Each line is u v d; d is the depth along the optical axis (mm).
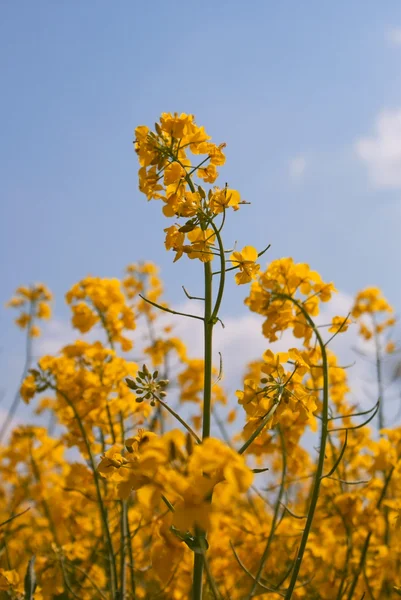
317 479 690
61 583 883
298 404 667
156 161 694
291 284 819
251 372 1220
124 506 847
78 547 936
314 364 805
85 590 914
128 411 912
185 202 676
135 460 621
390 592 925
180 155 707
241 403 671
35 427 1145
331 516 912
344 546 937
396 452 904
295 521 929
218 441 555
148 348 1446
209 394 650
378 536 926
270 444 853
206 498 575
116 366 915
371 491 925
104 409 902
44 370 925
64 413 914
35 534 1065
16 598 782
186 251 673
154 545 689
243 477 549
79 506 954
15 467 1129
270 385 665
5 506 1383
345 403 1015
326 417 709
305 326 804
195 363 1299
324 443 703
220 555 904
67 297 1029
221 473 569
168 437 565
